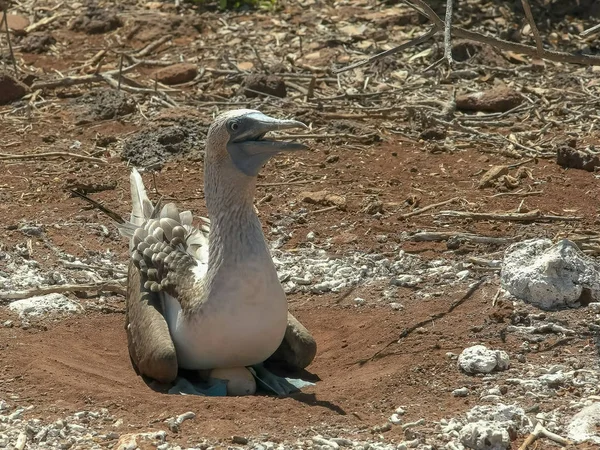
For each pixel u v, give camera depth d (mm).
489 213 14367
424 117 17500
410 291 12469
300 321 12109
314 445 8930
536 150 16562
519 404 9727
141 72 20344
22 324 11836
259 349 10281
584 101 18250
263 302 10062
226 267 10047
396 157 16578
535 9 21484
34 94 19203
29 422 9398
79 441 9102
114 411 9633
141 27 21984
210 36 21750
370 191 15367
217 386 10367
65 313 12211
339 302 12422
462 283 12492
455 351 10867
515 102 18234
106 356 11281
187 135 17188
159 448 8859
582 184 15344
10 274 13078
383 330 11523
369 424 9438
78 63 20891
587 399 9727
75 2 23641
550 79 19188
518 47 12344
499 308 11680
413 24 21469
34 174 16219
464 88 18969
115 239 14211
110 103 18484
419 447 8938
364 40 21016
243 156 9977
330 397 9977
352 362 11078
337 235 14086
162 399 9797
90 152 17031
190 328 10281
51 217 14719
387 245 13742
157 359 10125
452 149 16750
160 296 10922
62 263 13406
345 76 19609
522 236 13625
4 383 10219
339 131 17500
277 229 14320
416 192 15320
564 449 8891
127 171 16344
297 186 15656
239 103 18594
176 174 16219
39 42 21547
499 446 8898
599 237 13391
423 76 19500
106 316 12234
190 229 11727
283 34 21500
